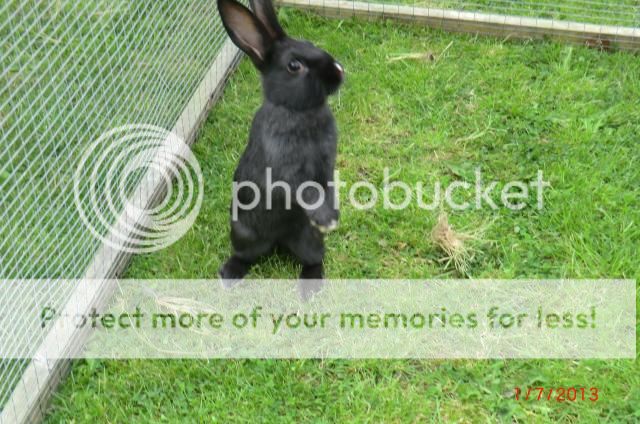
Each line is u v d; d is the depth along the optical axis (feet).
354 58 6.32
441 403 4.71
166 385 4.79
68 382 4.82
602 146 5.77
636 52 6.39
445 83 6.17
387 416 4.66
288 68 4.61
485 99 6.05
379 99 6.05
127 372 4.84
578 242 5.30
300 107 4.65
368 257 5.28
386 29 6.54
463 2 6.62
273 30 4.69
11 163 5.11
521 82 6.16
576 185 5.53
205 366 4.85
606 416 4.64
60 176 5.27
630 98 6.07
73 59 5.43
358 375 4.79
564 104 6.01
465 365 4.83
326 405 4.71
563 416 4.65
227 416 4.67
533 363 4.84
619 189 5.52
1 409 4.58
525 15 6.54
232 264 5.17
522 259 5.25
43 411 4.72
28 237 4.95
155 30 5.71
